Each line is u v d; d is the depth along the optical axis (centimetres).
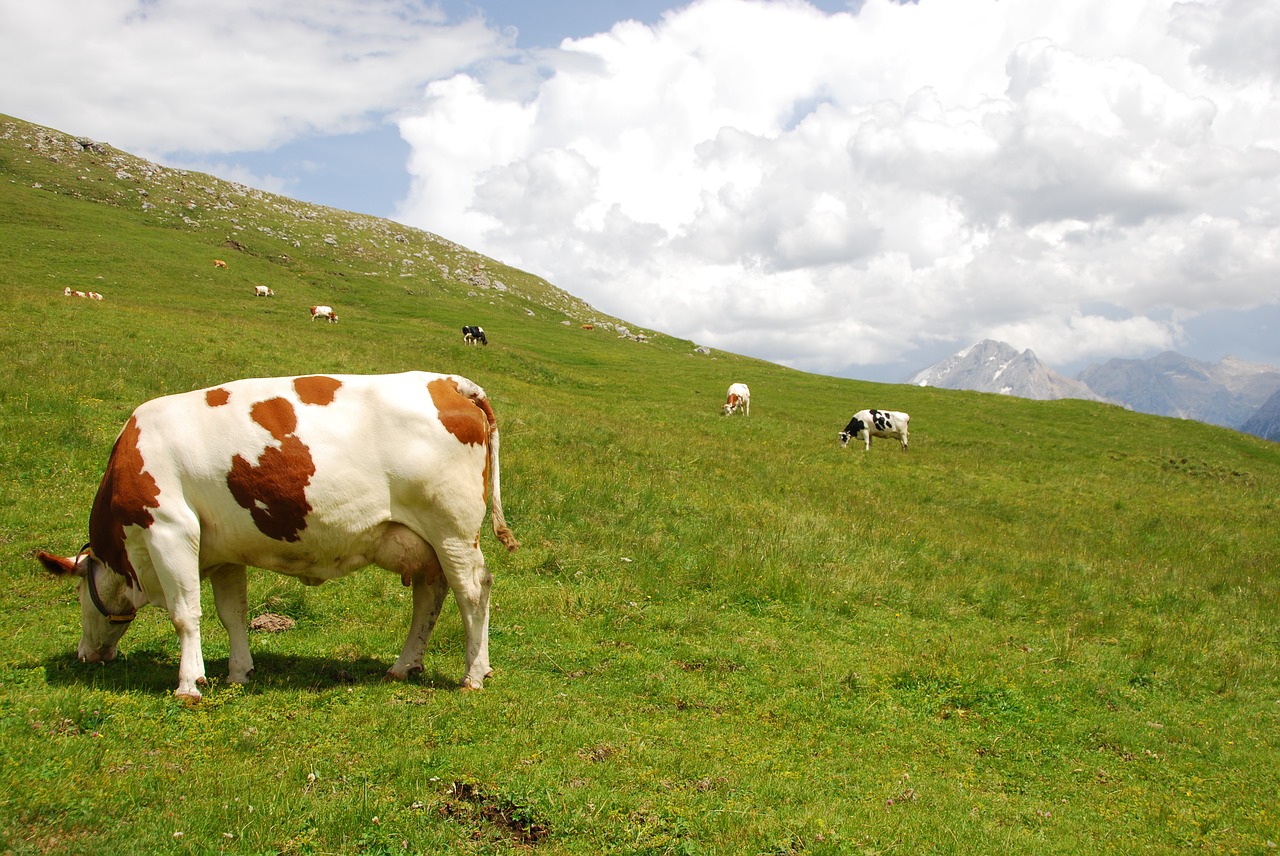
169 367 2009
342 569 774
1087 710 903
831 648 1017
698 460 2181
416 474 749
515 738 650
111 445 1450
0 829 448
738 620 1092
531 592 1080
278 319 4659
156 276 5634
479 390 811
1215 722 920
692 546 1376
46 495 1225
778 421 3706
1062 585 1489
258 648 854
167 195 8144
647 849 507
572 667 870
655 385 4628
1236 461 3750
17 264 5138
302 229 8506
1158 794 712
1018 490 2641
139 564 734
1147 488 2902
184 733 615
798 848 523
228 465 718
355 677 784
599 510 1473
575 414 2784
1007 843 567
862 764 696
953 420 4131
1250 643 1273
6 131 8425
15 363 1786
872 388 5216
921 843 552
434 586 802
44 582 977
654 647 958
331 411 741
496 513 827
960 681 911
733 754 678
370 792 542
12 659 760
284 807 509
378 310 6216
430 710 693
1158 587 1558
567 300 9606
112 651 786
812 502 1925
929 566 1477
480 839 504
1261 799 714
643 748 652
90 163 8325
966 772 716
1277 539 2241
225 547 738
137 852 450
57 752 555
